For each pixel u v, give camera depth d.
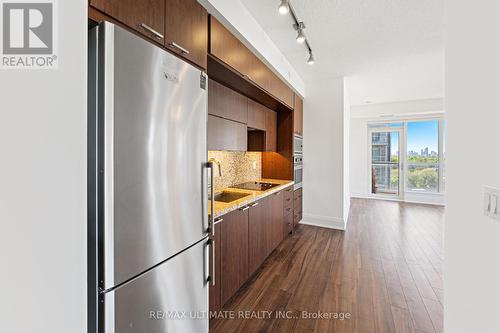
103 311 0.87
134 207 0.97
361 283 2.38
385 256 3.03
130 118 0.94
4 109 0.54
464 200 1.09
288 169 3.98
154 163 1.06
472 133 1.03
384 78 4.27
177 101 1.20
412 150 6.64
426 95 5.52
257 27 2.38
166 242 1.13
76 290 0.66
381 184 7.12
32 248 0.57
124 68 0.92
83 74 0.70
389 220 4.78
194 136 1.34
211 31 1.73
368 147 7.20
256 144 3.55
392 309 1.97
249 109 2.98
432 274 2.56
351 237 3.75
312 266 2.75
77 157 0.67
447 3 1.25
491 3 0.91
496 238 0.88
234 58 2.04
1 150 0.53
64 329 0.63
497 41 0.88
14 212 0.54
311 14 2.28
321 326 1.78
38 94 0.60
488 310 0.92
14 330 0.53
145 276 1.03
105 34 0.85
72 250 0.65
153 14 1.18
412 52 3.16
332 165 4.29
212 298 1.76
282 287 2.31
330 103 4.29
